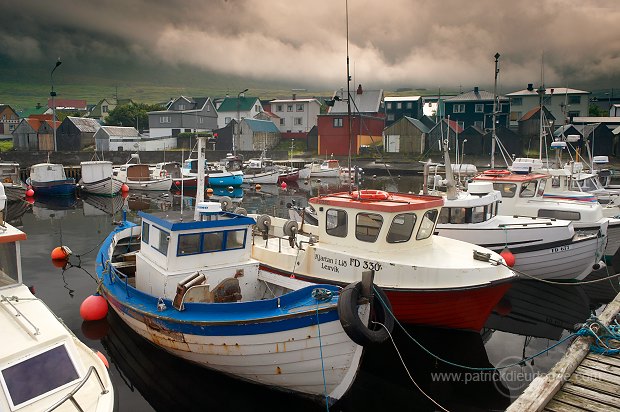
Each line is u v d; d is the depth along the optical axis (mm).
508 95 68812
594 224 16328
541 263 14281
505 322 12328
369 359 10117
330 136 64062
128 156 58312
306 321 7512
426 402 8672
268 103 91375
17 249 8039
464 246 11664
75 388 6141
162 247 9836
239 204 33000
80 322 11797
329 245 11203
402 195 12062
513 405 5824
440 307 10062
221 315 8281
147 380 9258
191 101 81000
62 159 53969
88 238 21766
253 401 8742
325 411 8297
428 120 70375
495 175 18469
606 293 14594
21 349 6184
